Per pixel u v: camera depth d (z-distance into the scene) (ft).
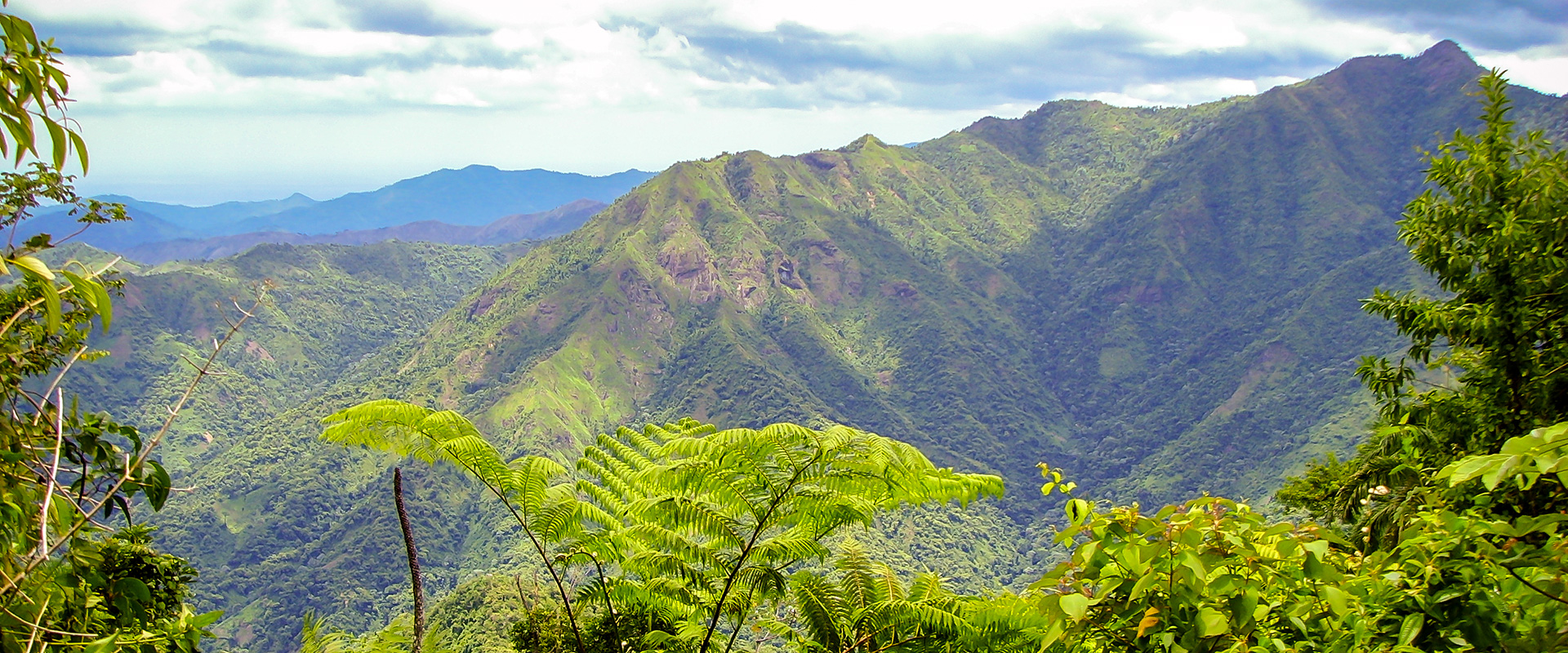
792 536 14.12
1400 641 8.56
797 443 14.23
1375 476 26.08
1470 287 32.81
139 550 14.55
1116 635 10.32
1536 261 29.91
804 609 14.14
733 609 15.29
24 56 6.68
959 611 14.03
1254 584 9.76
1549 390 28.35
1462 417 32.07
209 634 10.27
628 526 16.88
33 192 13.76
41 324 10.95
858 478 14.42
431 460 14.78
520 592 16.87
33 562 7.18
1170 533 9.46
